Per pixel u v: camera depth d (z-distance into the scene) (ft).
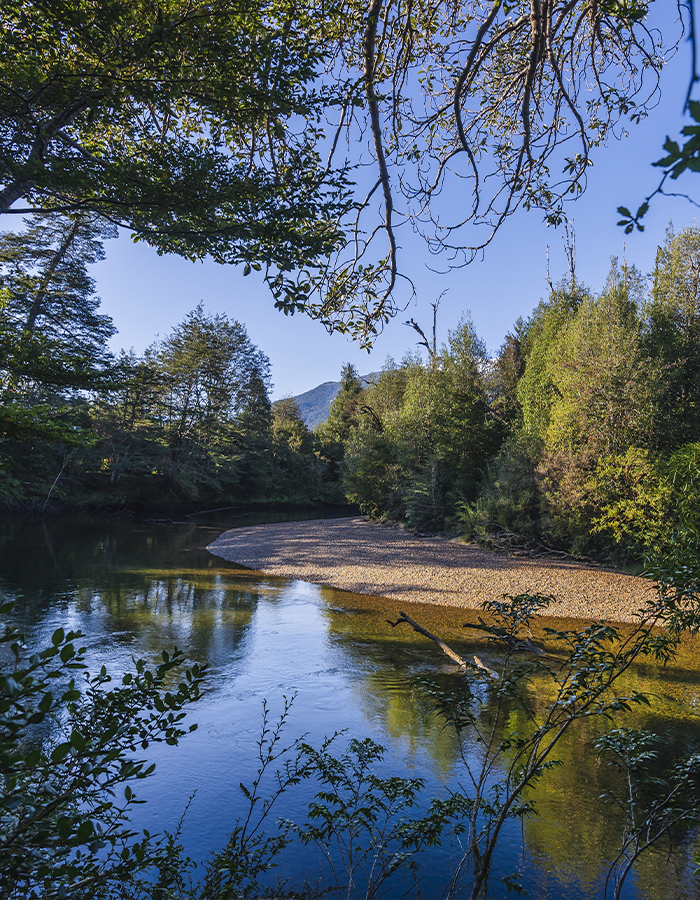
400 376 176.45
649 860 17.01
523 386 91.40
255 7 16.65
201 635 42.42
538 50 8.13
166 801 20.33
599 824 18.78
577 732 25.86
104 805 7.13
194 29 15.98
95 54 16.15
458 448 104.68
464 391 107.24
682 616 11.57
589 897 15.24
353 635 43.50
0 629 40.01
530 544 78.43
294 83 15.88
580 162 10.14
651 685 32.40
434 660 37.29
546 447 76.48
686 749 23.95
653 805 11.80
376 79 11.95
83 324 103.96
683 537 17.95
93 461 138.31
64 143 18.31
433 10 11.78
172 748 24.34
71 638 5.34
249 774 22.33
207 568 73.26
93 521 129.18
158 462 153.28
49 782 5.87
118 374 33.37
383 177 9.75
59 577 61.62
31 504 125.49
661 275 79.66
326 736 25.63
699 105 2.23
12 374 28.32
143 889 8.93
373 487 129.39
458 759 23.24
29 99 15.80
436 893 15.35
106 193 18.12
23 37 15.93
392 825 18.47
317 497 205.67
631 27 10.43
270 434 203.41
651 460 62.39
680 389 72.95
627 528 62.13
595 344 73.00
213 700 29.96
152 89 16.24
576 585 58.54
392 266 10.57
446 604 54.85
